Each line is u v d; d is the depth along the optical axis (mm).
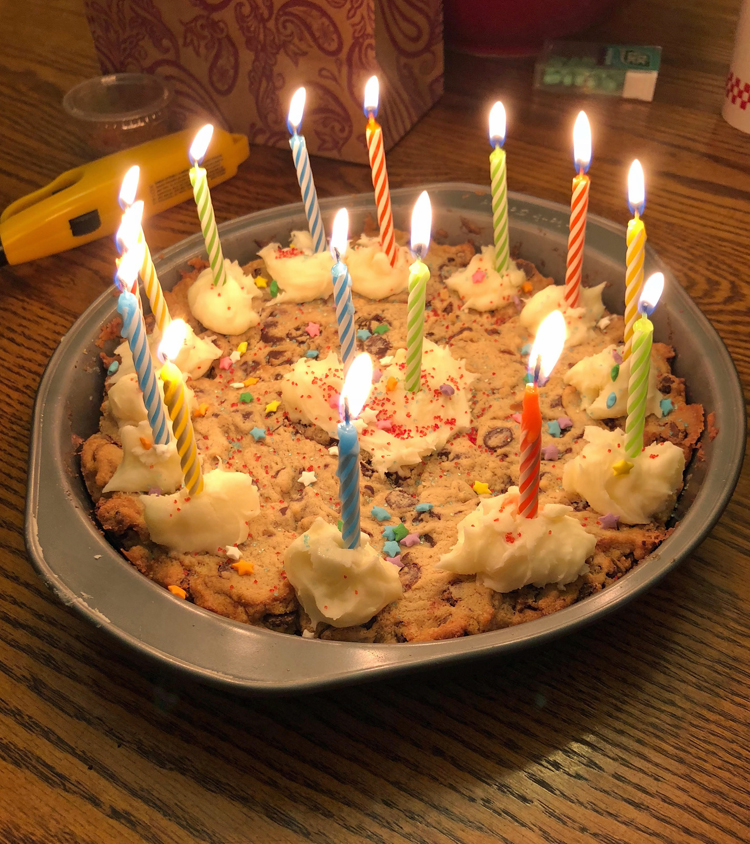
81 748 300
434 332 423
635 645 318
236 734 301
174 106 555
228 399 396
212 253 412
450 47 605
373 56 475
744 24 498
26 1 684
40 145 554
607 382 379
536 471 301
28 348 430
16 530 358
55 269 470
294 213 452
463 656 272
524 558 312
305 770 292
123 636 285
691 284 442
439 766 292
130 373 384
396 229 459
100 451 359
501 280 428
